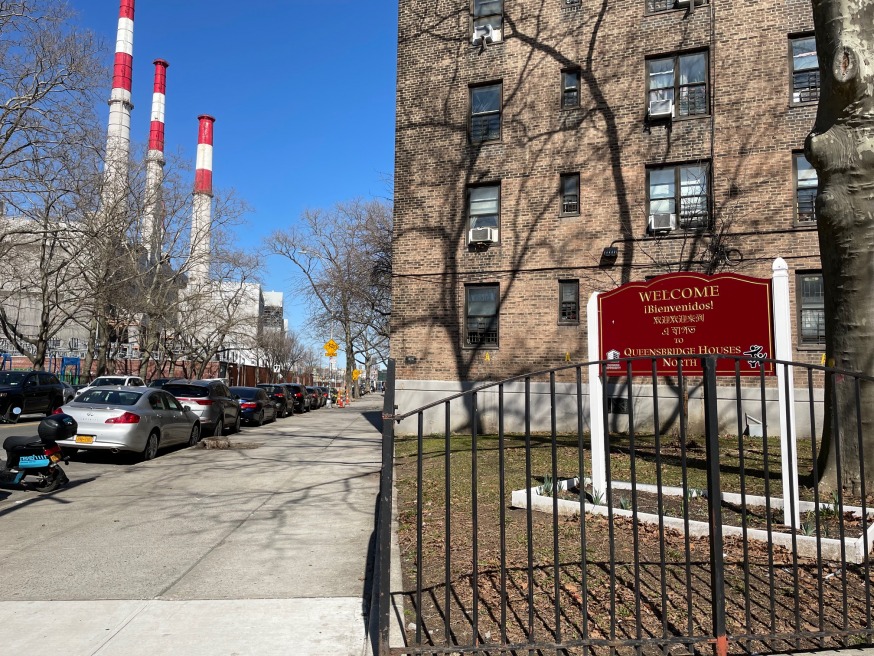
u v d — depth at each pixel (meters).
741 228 15.40
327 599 4.68
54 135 21.67
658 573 4.89
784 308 6.36
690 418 15.20
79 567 5.48
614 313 7.23
